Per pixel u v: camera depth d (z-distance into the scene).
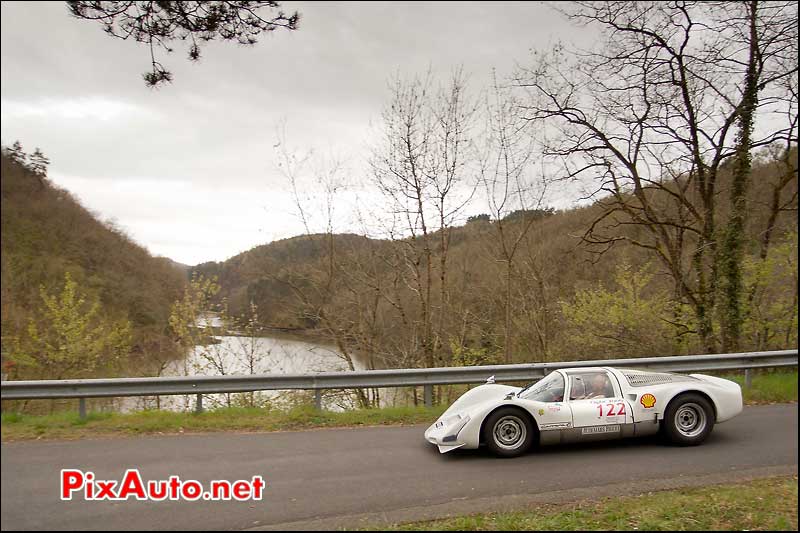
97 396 9.20
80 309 18.66
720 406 7.98
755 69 15.09
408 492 6.12
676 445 7.89
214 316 17.06
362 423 9.67
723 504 5.64
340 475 6.70
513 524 5.20
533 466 7.08
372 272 18.55
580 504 5.82
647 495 6.05
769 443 7.98
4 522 5.22
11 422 9.08
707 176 16.41
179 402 13.94
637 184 16.83
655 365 11.37
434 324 18.59
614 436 7.71
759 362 12.01
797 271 14.91
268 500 5.86
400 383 10.37
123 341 18.48
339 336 18.11
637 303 18.11
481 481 6.50
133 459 7.27
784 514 5.38
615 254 19.83
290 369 17.34
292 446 8.05
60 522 5.23
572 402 7.75
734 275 15.03
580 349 19.05
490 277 20.69
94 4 6.34
